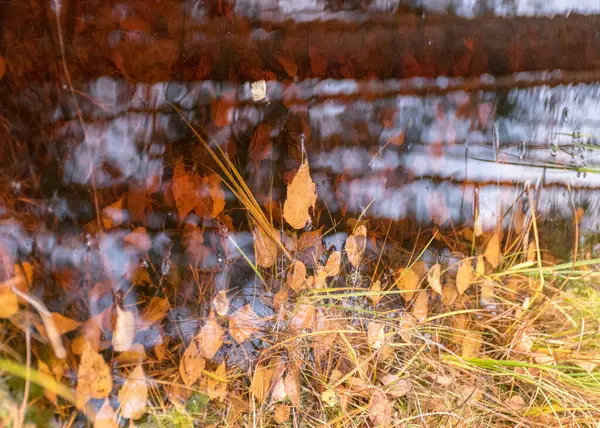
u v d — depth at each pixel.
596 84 1.14
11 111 0.96
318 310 0.97
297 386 0.95
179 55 1.04
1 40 0.96
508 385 0.99
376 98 1.09
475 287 1.03
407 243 1.06
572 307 1.03
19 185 0.95
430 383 0.97
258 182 1.05
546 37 1.13
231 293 1.00
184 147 1.03
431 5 1.10
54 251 0.95
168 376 0.95
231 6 1.06
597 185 1.12
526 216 1.09
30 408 0.90
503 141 1.11
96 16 1.00
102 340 0.94
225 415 0.94
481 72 1.12
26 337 0.90
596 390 0.97
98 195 0.99
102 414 0.91
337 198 1.06
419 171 1.09
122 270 0.98
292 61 1.07
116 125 1.01
